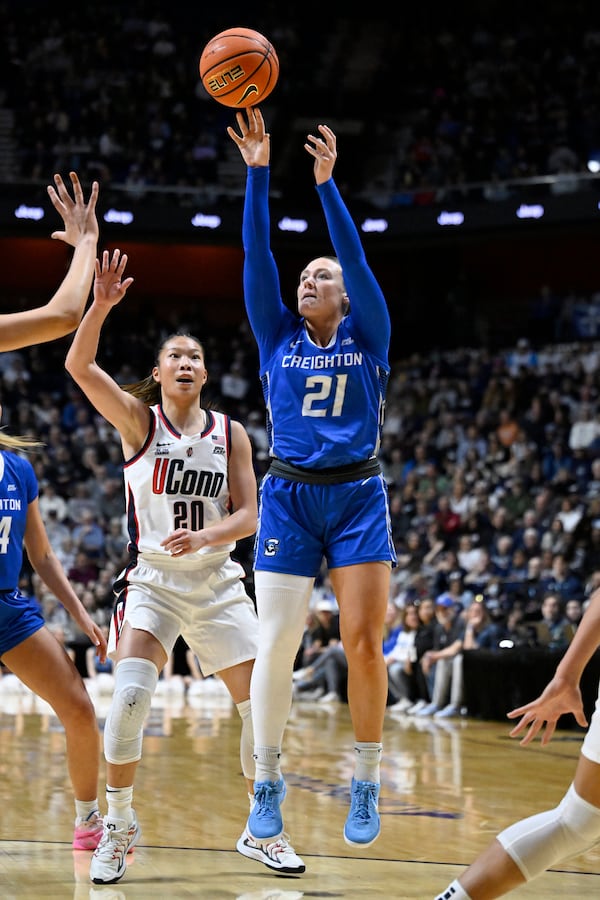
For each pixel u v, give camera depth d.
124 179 22.67
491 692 11.89
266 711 4.27
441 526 17.31
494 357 22.30
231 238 22.31
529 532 15.87
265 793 4.25
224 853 4.65
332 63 25.44
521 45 24.23
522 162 22.52
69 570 17.62
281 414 4.43
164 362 4.70
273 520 4.36
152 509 4.62
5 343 3.13
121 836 4.17
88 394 4.55
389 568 4.33
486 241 22.08
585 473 17.75
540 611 12.87
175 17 25.81
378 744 4.23
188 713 12.30
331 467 4.32
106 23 24.78
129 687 4.26
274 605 4.29
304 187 23.11
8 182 21.45
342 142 24.80
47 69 23.78
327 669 15.13
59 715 4.56
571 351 21.34
